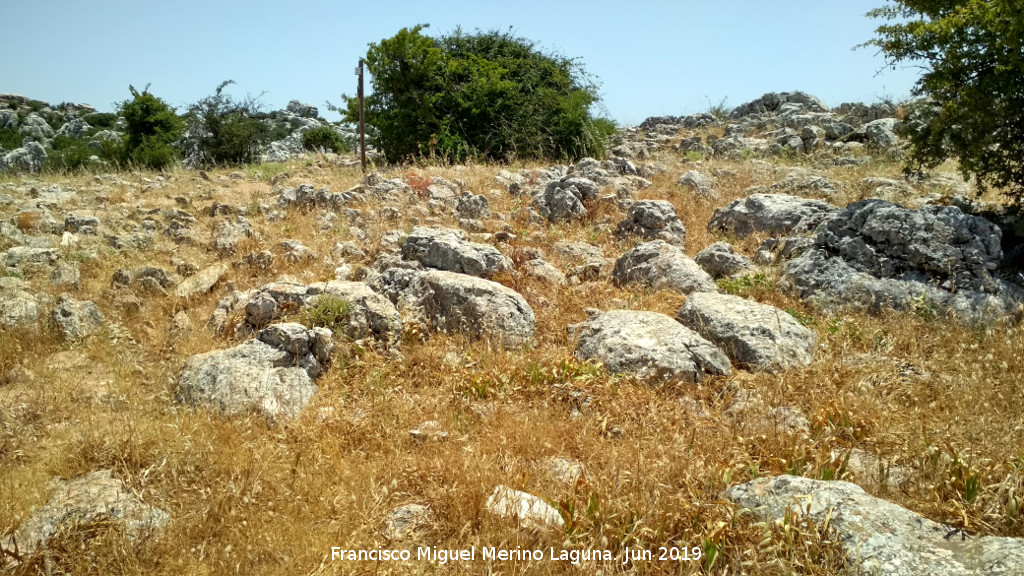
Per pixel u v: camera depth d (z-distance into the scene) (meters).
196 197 11.30
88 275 7.80
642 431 4.86
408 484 4.33
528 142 17.22
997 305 6.29
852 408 4.92
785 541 3.50
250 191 12.04
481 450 4.65
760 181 12.42
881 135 15.60
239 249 8.67
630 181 11.98
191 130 25.19
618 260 8.09
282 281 7.38
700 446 4.64
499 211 10.70
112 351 6.17
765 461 4.46
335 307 6.22
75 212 9.78
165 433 4.62
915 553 3.34
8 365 5.84
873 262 7.00
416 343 6.35
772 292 7.27
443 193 11.16
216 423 4.85
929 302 6.49
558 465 4.53
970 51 7.32
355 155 21.05
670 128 21.17
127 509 3.89
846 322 6.42
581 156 17.72
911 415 4.84
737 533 3.66
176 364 5.90
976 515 3.73
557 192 10.35
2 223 8.66
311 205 10.36
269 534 3.74
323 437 4.80
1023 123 7.39
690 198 11.07
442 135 17.20
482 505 3.96
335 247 8.66
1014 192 8.18
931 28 7.26
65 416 5.10
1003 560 3.18
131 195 11.20
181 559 3.55
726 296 6.72
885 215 7.13
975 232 6.84
